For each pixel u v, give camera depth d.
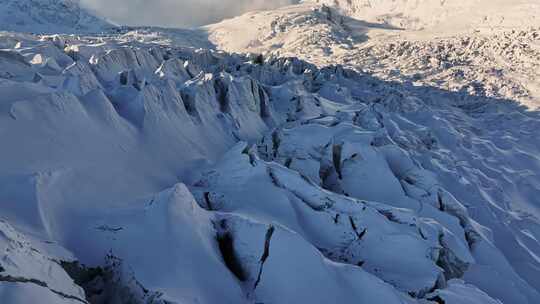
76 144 12.97
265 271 9.87
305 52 130.25
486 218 21.62
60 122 13.09
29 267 6.93
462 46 93.62
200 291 8.63
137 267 8.76
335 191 20.22
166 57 41.72
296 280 9.77
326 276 10.09
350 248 13.45
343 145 22.00
